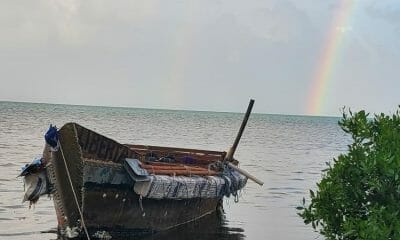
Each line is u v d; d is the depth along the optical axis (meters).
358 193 7.16
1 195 22.31
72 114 168.50
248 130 131.38
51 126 13.94
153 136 77.44
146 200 15.13
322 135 122.25
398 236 6.37
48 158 14.31
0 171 30.27
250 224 19.48
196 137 82.00
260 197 27.14
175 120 174.88
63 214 14.62
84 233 14.37
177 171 16.67
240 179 20.70
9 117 117.38
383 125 7.40
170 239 15.92
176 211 16.92
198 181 17.02
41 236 15.38
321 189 7.57
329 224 7.43
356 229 6.76
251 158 52.31
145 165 15.26
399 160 6.69
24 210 19.42
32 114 146.38
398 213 6.65
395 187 6.79
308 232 18.25
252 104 22.31
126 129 93.81
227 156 21.58
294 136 110.06
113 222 14.66
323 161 51.97
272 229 18.64
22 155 40.56
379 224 6.46
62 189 14.24
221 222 19.64
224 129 121.62
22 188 24.36
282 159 52.62
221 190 18.81
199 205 18.61
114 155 14.20
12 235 15.44
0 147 46.88
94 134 13.62
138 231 15.50
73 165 13.66
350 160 7.33
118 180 14.28
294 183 33.81
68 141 13.56
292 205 24.64
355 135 7.60
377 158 6.82
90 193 13.80
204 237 16.64
